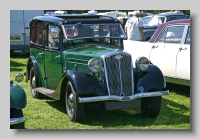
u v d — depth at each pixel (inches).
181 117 248.5
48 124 230.5
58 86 246.8
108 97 223.3
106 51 242.1
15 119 189.9
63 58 266.2
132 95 230.1
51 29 281.6
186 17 588.1
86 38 270.5
